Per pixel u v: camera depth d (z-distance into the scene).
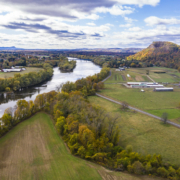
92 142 67.25
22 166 58.97
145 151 70.44
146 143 77.25
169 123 99.81
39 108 113.62
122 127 93.50
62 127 81.31
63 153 67.50
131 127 93.62
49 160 62.69
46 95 123.12
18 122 94.38
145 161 58.94
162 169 54.78
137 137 82.69
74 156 65.69
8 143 73.56
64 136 78.50
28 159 62.91
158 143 77.56
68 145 70.88
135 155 60.41
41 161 61.94
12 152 67.00
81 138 69.75
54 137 79.75
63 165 59.91
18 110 94.88
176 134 86.56
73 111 94.69
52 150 69.31
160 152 70.38
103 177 54.22
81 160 63.06
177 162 63.47
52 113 104.31
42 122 95.44
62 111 96.62
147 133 87.06
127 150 64.94
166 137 83.25
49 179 53.28
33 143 73.94
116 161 60.72
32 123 94.00
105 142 69.25
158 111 120.44
